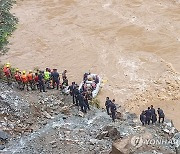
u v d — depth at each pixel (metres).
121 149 20.03
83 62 39.78
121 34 44.12
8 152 22.38
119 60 39.59
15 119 25.67
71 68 38.91
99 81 35.00
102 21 47.00
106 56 40.44
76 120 26.42
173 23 45.28
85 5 51.06
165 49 40.75
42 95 29.56
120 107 32.00
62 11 50.16
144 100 33.25
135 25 45.50
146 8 48.94
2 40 29.81
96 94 33.75
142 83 35.72
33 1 53.34
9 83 30.41
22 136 24.02
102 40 43.34
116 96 33.94
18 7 51.91
